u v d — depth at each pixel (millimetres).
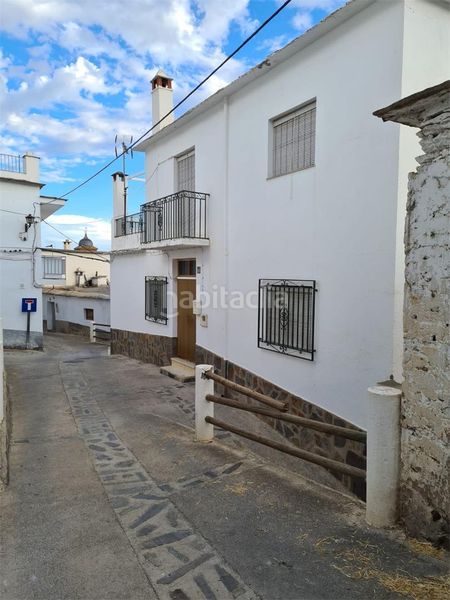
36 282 14977
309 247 5633
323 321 5398
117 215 13055
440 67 4598
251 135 6844
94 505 3453
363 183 4766
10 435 5316
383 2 4484
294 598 2270
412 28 4348
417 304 2619
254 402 6809
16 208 14516
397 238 4367
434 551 2531
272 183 6355
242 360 7289
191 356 9633
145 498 3562
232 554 2693
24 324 14898
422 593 2238
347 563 2516
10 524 3154
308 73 5578
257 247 6758
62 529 3072
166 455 4625
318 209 5449
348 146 4961
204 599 2303
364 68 4738
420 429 2625
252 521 3088
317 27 5113
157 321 10883
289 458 5777
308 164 5766
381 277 4555
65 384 8820
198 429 5016
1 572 2576
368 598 2234
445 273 2416
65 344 18109
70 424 6043
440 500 2502
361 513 3102
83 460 4566
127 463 4441
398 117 2643
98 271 28219
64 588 2426
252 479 3871
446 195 2400
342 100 5035
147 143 10633
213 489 3676
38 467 4367
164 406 7027
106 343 18344
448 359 2408
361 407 4828
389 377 4477
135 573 2545
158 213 9727
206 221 8336
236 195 7305
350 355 4973
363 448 4766
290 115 6070
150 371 10180
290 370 6031
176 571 2551
